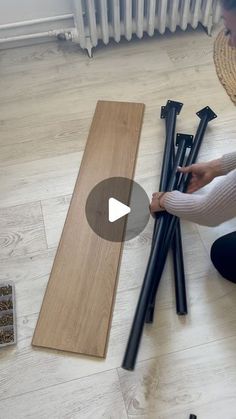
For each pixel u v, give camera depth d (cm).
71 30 160
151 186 120
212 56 160
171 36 170
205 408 82
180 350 90
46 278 103
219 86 148
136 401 84
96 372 88
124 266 104
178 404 83
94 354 90
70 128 138
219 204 70
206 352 89
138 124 136
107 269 103
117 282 101
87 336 92
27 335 93
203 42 166
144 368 88
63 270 103
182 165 117
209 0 154
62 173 125
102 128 136
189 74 153
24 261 106
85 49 166
